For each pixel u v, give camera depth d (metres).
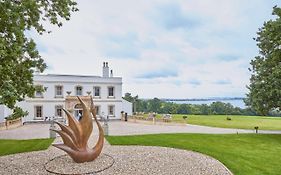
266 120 40.19
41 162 10.70
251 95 20.45
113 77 41.31
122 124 32.44
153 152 12.78
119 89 41.66
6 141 17.34
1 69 8.86
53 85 38.00
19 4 9.12
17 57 9.47
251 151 13.45
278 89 17.80
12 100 10.62
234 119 42.19
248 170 9.82
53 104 37.94
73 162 10.28
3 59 8.81
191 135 19.42
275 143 16.14
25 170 9.56
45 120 36.97
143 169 9.54
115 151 13.07
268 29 18.86
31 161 10.97
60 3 10.73
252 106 20.25
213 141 16.59
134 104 60.31
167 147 14.41
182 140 16.92
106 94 40.94
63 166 9.77
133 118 37.34
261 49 20.47
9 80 10.38
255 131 23.14
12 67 9.73
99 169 9.38
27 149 14.22
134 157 11.51
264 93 18.95
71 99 37.59
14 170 9.62
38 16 10.08
